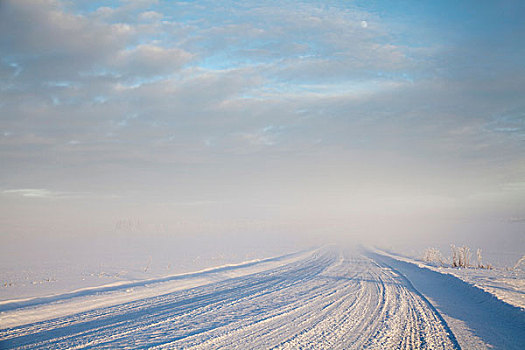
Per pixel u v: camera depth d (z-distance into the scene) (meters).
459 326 7.74
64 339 6.62
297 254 33.41
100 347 6.14
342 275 17.81
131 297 11.13
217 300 10.70
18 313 8.75
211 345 6.30
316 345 6.35
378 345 6.38
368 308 9.67
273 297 11.30
